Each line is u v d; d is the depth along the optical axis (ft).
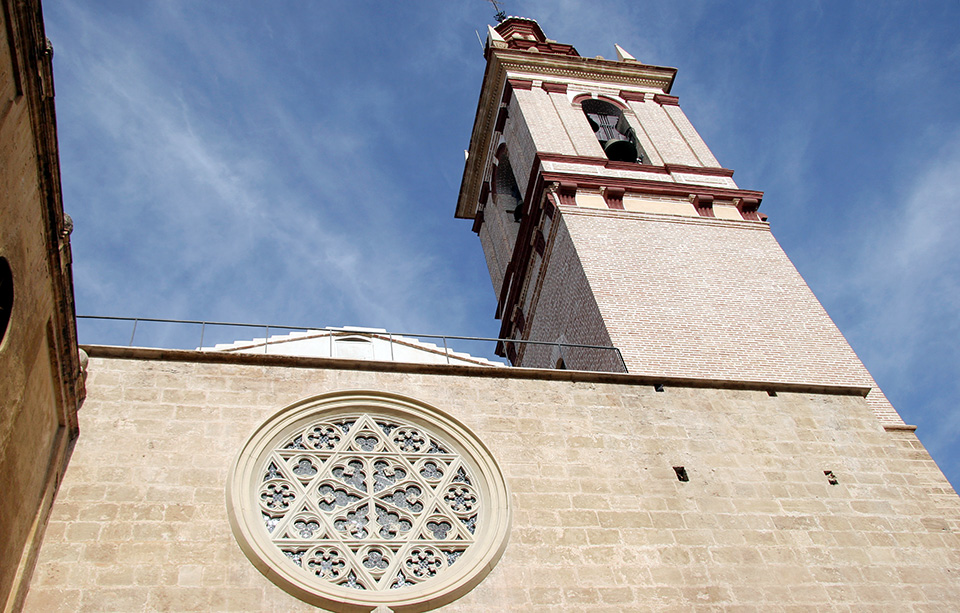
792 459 54.49
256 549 42.14
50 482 41.37
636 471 51.31
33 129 35.01
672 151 97.45
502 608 42.63
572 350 78.02
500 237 110.83
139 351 50.78
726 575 46.37
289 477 47.06
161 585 40.06
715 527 48.91
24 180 34.42
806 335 73.05
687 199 89.51
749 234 85.35
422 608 41.88
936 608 47.01
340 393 51.98
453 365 55.31
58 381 41.55
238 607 40.04
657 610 43.86
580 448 52.03
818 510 51.34
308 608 40.88
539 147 93.45
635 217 84.74
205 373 50.93
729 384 58.95
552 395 55.21
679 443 53.88
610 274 76.02
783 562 47.80
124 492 43.55
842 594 46.70
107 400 47.78
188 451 46.39
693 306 74.02
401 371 54.49
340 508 46.32
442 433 51.47
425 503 47.55
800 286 78.84
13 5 31.96
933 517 52.31
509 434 52.03
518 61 108.47
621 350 67.62
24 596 38.04
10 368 34.12
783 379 68.08
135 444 45.96
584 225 82.33
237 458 46.42
